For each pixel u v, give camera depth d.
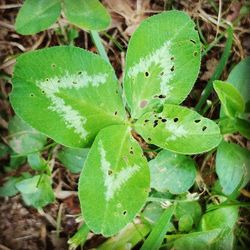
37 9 0.08
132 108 0.07
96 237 0.08
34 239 0.08
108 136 0.06
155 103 0.07
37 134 0.08
